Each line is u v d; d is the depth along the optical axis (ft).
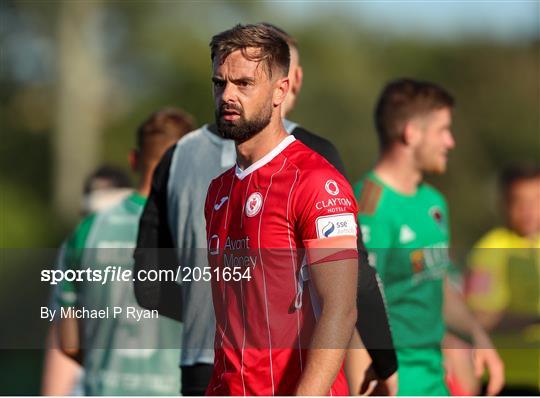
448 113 52.95
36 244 291.79
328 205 34.35
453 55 337.11
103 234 50.44
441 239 51.70
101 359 49.65
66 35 321.93
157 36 333.21
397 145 52.03
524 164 60.49
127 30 334.65
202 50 334.44
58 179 312.50
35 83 327.26
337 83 318.04
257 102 34.94
